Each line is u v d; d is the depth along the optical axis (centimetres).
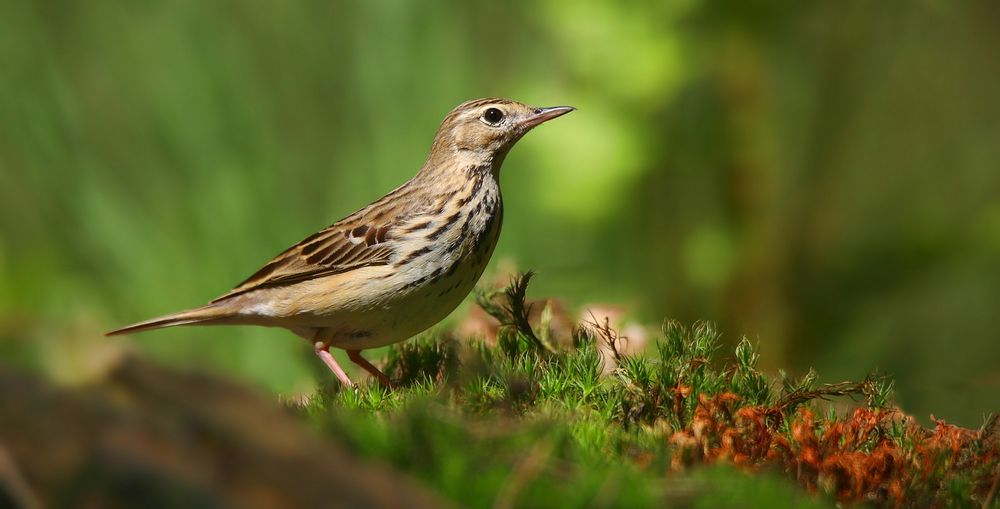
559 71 1292
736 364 635
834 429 526
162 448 344
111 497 338
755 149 1268
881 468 496
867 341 1346
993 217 1361
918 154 1455
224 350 1165
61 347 361
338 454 357
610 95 1188
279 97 1246
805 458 489
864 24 1334
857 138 1400
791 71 1348
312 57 1255
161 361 362
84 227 1228
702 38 1215
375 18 1270
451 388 611
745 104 1255
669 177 1279
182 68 1241
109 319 1187
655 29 1178
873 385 598
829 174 1341
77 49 1256
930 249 1361
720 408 536
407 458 400
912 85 1473
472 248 865
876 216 1409
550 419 463
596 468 410
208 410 352
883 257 1365
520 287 729
